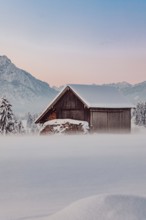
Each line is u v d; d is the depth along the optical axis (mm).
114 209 5891
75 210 6113
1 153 22078
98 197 6273
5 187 11766
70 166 16328
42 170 15125
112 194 6367
